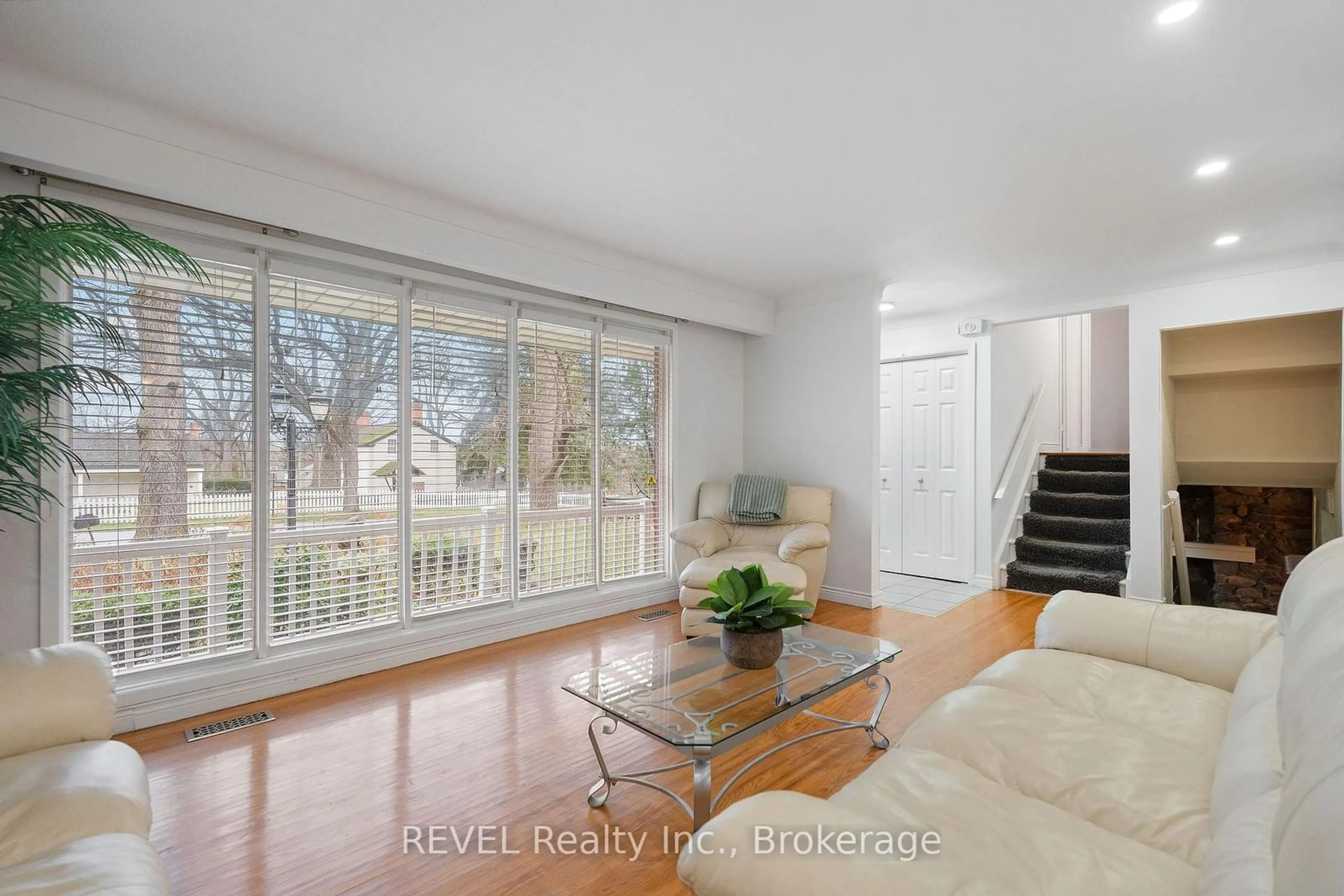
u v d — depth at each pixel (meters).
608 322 4.54
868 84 2.21
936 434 5.87
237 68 2.13
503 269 3.52
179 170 2.47
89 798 1.33
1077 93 2.25
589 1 1.80
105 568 2.59
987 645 3.83
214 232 2.81
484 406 3.85
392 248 3.10
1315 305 4.01
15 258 1.91
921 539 5.98
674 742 1.79
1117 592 4.82
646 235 3.79
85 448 2.54
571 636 3.99
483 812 2.07
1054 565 5.42
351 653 3.24
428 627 3.55
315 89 2.26
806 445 5.14
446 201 3.26
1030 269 4.39
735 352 5.46
